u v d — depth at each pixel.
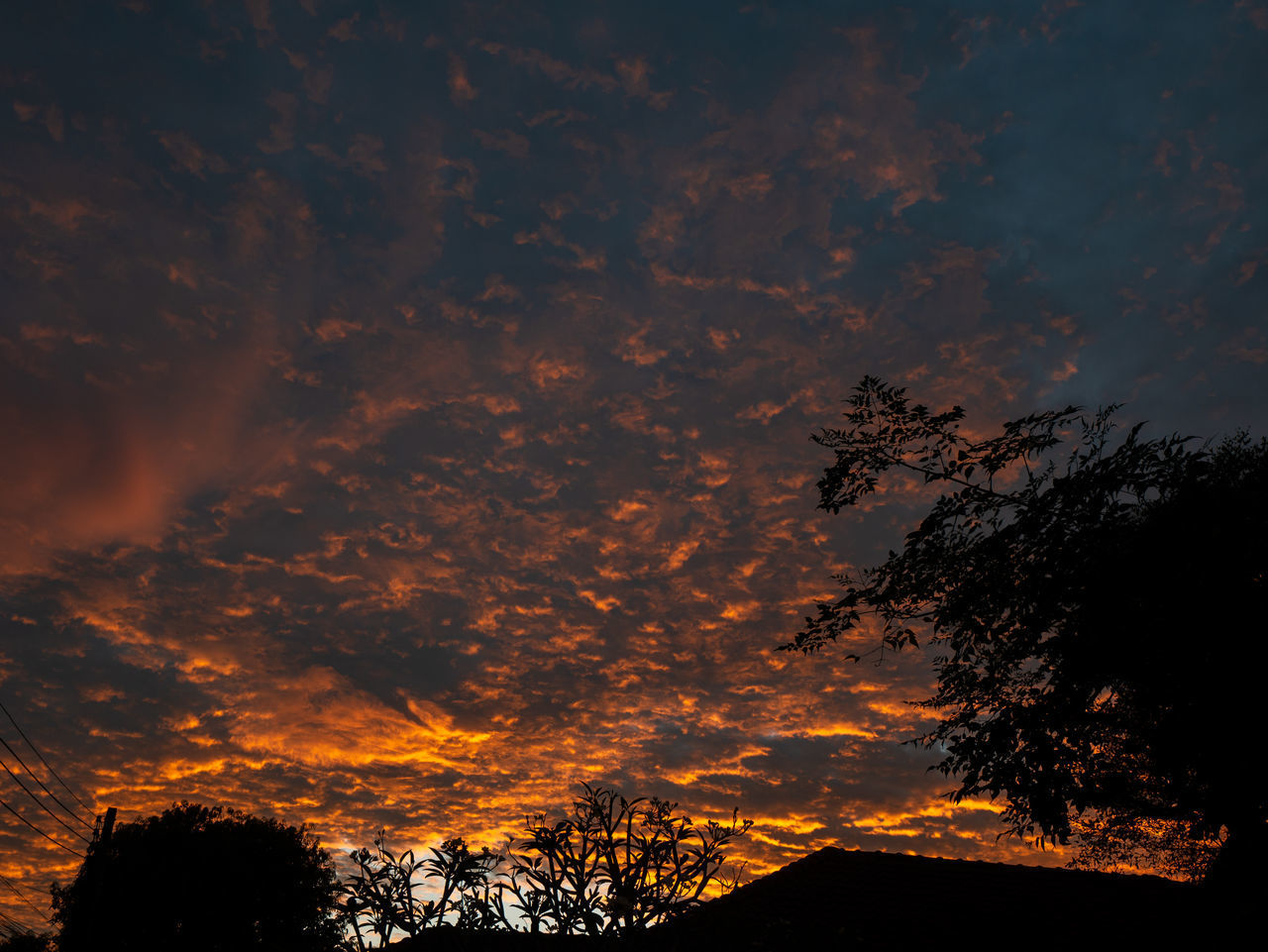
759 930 11.59
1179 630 9.95
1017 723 10.84
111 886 29.23
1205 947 9.83
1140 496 10.57
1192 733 10.09
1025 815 11.70
